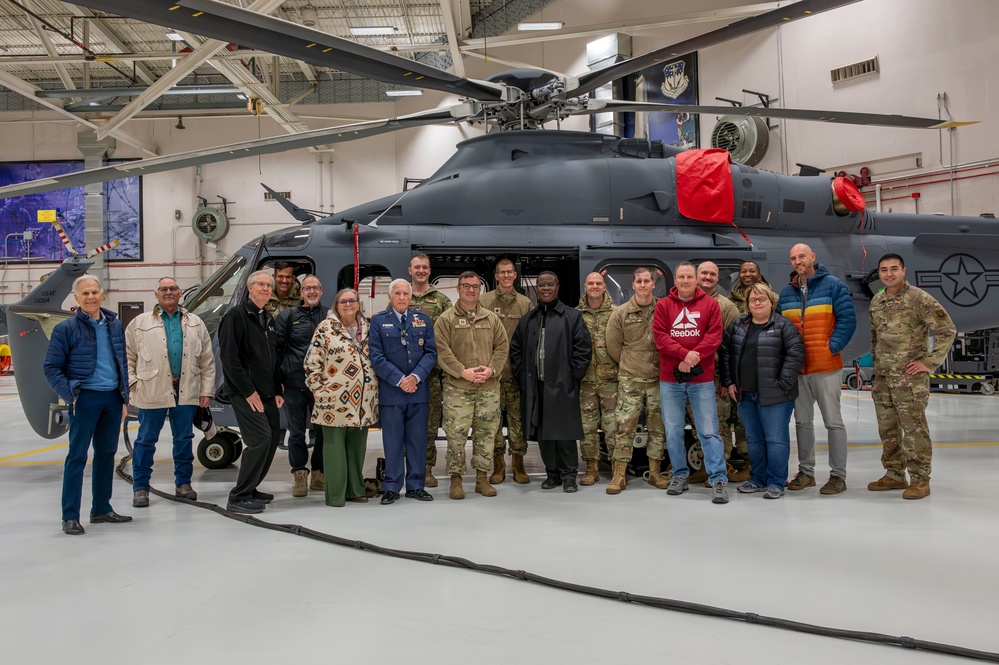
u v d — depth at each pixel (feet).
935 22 40.19
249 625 8.49
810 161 46.09
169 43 62.34
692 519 13.61
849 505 14.74
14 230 72.43
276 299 18.15
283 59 65.10
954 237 21.52
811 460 16.49
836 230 21.31
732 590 9.59
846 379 46.57
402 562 11.03
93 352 13.35
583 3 57.31
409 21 59.31
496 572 10.39
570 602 9.24
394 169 71.31
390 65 15.64
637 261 18.94
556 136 20.17
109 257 71.97
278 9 56.29
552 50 59.67
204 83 71.46
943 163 40.14
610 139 20.67
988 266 21.74
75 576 10.43
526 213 19.38
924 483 15.34
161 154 72.79
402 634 8.20
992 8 37.91
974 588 9.64
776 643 7.95
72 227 72.79
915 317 15.21
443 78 17.16
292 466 16.52
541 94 19.13
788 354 15.28
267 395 15.01
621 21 52.90
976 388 41.39
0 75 53.26
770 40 47.37
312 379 15.08
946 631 8.21
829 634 8.11
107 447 13.83
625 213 19.63
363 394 15.16
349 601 9.29
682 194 19.75
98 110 70.08
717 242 19.62
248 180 72.13
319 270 18.33
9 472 20.58
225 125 72.49
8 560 11.27
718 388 17.07
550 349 16.05
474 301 15.93
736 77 49.16
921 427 15.26
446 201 19.34
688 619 8.66
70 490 13.12
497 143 19.99
